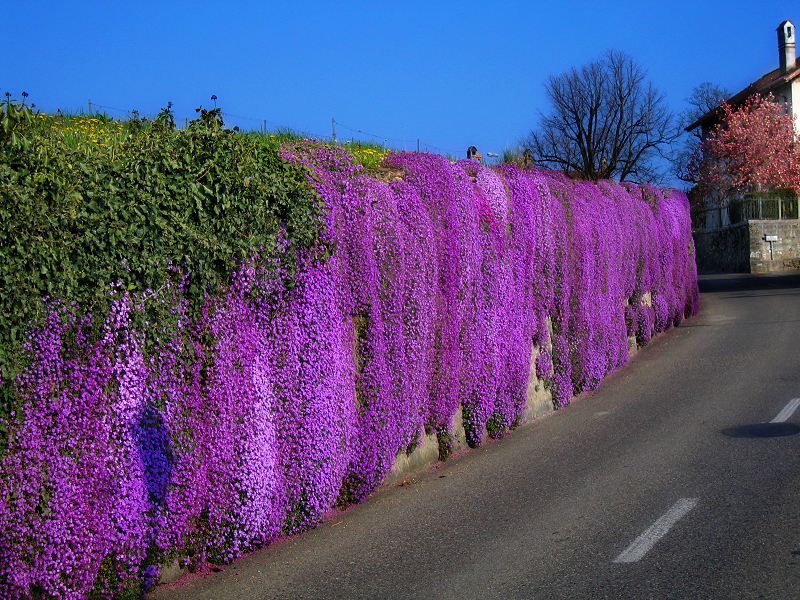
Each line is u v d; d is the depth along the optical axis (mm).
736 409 10430
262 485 6094
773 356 14766
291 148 7383
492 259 10242
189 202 5625
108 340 5055
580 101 53688
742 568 5078
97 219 4973
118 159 5320
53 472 4723
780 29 49719
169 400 5445
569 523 6305
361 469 7414
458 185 9594
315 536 6531
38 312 4668
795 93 44531
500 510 6855
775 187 44281
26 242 4574
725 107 45969
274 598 5156
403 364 8023
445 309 9102
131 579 5137
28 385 4656
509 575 5277
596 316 13641
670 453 8383
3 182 4535
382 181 8711
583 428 10289
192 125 5875
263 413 6230
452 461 9102
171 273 5508
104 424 5023
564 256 12430
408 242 8320
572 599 4785
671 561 5293
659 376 14047
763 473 7289
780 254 43375
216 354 5867
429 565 5598
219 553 5852
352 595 5125
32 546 4617
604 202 15766
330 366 6938
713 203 48438
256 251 6172
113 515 5023
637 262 18172
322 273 6973
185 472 5512
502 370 10258
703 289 33344
